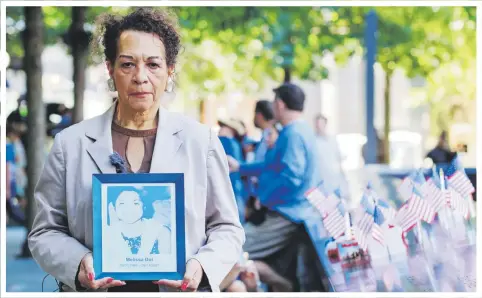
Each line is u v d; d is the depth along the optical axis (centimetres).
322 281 877
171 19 434
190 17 1792
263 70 2223
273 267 906
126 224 416
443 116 1543
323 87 3394
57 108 1675
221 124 1325
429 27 2012
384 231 742
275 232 905
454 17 1973
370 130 1756
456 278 725
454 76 2259
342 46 1995
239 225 437
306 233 900
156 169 422
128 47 421
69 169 424
